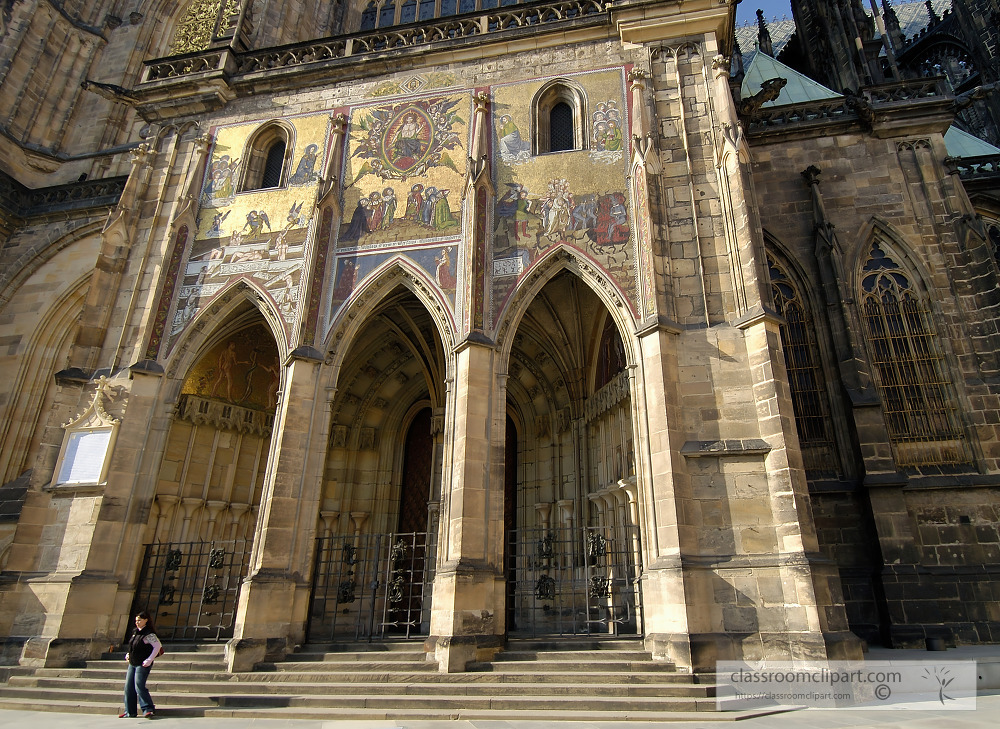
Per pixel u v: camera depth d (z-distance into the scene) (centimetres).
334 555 3002
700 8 2675
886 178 3234
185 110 3081
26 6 4522
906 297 3053
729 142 2372
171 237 2728
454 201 2583
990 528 2620
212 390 2917
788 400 2027
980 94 3216
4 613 2202
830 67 4428
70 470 2383
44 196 3928
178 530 2702
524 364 3212
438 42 2877
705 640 1772
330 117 2869
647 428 2108
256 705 1667
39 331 3562
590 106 2639
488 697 1634
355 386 3294
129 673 1562
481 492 2078
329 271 2573
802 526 1864
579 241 2409
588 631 2417
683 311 2220
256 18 3950
